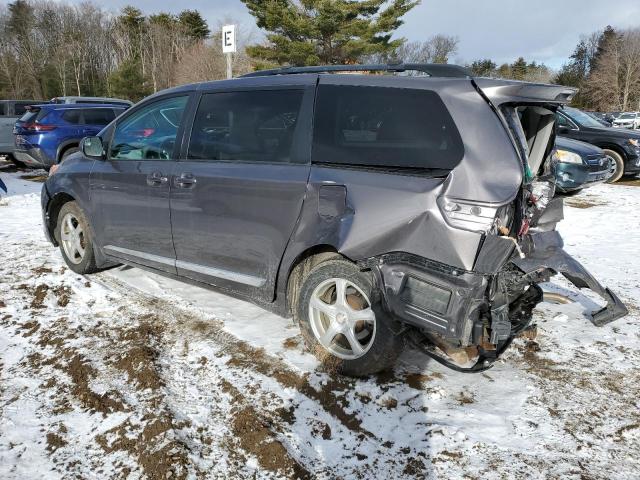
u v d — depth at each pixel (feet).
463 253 8.32
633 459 8.12
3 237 20.43
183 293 14.38
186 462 7.95
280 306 11.00
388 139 9.37
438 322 8.59
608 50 227.61
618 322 12.95
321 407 9.30
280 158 10.61
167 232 12.65
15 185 34.68
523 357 11.16
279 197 10.37
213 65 154.92
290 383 9.98
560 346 11.66
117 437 8.48
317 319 10.53
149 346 11.34
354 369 10.00
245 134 11.25
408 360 10.87
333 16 91.97
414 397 9.59
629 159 36.17
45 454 8.12
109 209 13.97
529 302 10.55
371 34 95.81
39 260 17.20
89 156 13.93
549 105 10.10
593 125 38.24
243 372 10.36
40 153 35.91
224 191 11.23
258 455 8.13
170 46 214.69
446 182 8.57
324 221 9.73
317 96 10.38
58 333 12.00
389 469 7.87
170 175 12.30
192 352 11.17
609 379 10.33
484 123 8.70
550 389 9.95
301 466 7.91
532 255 9.50
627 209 27.61
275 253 10.64
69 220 15.62
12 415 9.02
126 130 13.76
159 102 13.12
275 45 99.30
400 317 9.05
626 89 215.10
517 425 8.86
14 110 47.09
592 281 10.23
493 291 8.72
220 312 13.14
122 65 160.66
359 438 8.53
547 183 10.17
